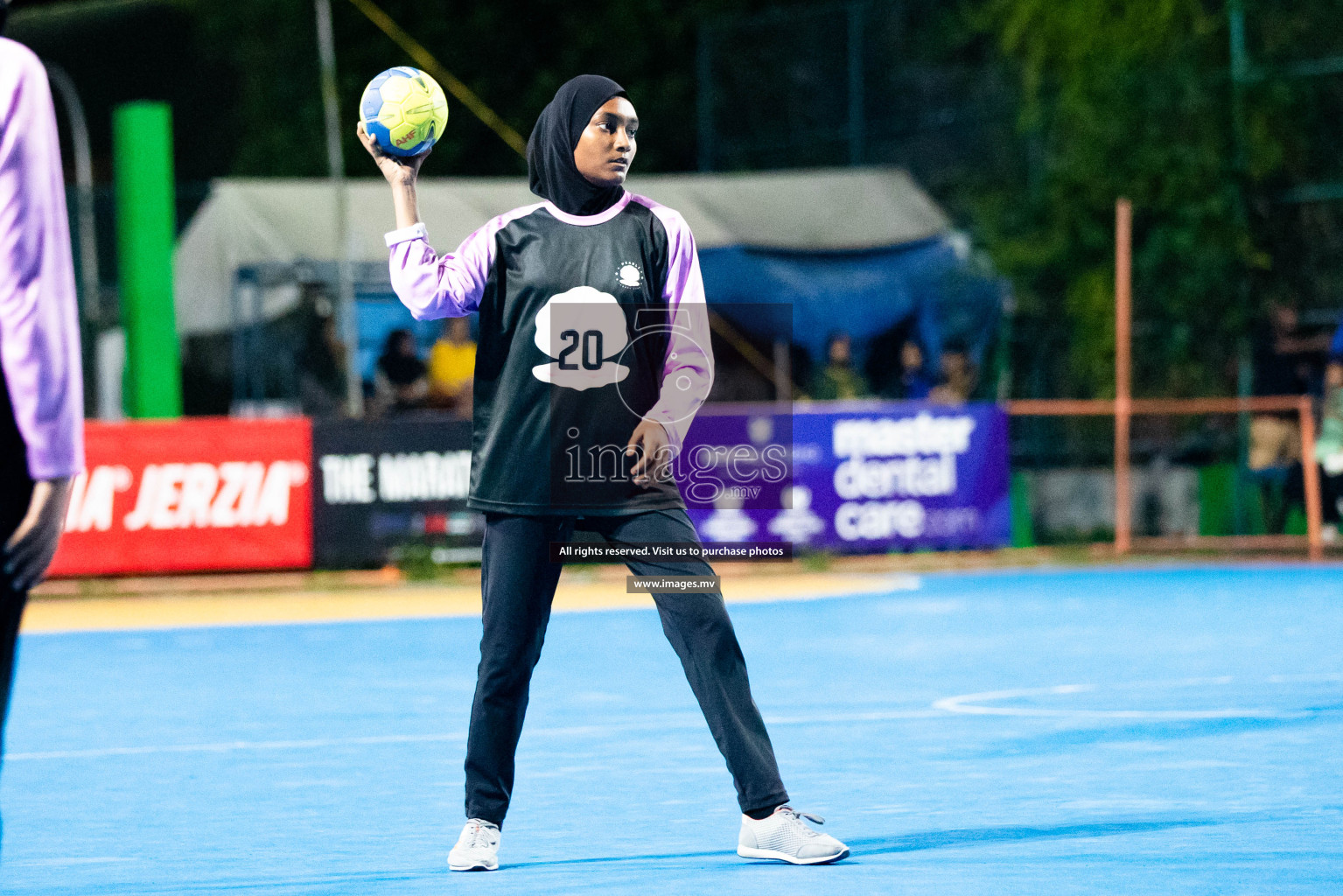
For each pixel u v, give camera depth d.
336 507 42.28
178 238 60.38
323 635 33.31
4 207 8.63
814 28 63.50
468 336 47.91
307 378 51.03
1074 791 16.45
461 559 43.34
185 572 40.97
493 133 76.56
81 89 69.44
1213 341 55.19
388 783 17.80
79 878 13.41
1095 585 41.72
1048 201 58.41
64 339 8.79
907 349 53.22
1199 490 50.06
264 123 71.75
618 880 12.90
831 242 56.38
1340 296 53.41
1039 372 57.81
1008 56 59.50
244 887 12.93
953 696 23.58
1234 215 55.69
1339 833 14.25
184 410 54.34
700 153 70.00
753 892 12.38
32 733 21.75
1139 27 57.41
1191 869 12.91
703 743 19.97
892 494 45.88
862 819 15.27
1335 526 47.94
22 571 8.78
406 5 75.38
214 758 19.64
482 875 13.23
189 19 71.69
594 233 13.39
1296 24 54.94
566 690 24.75
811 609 36.66
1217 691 23.59
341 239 51.59
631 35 77.94
